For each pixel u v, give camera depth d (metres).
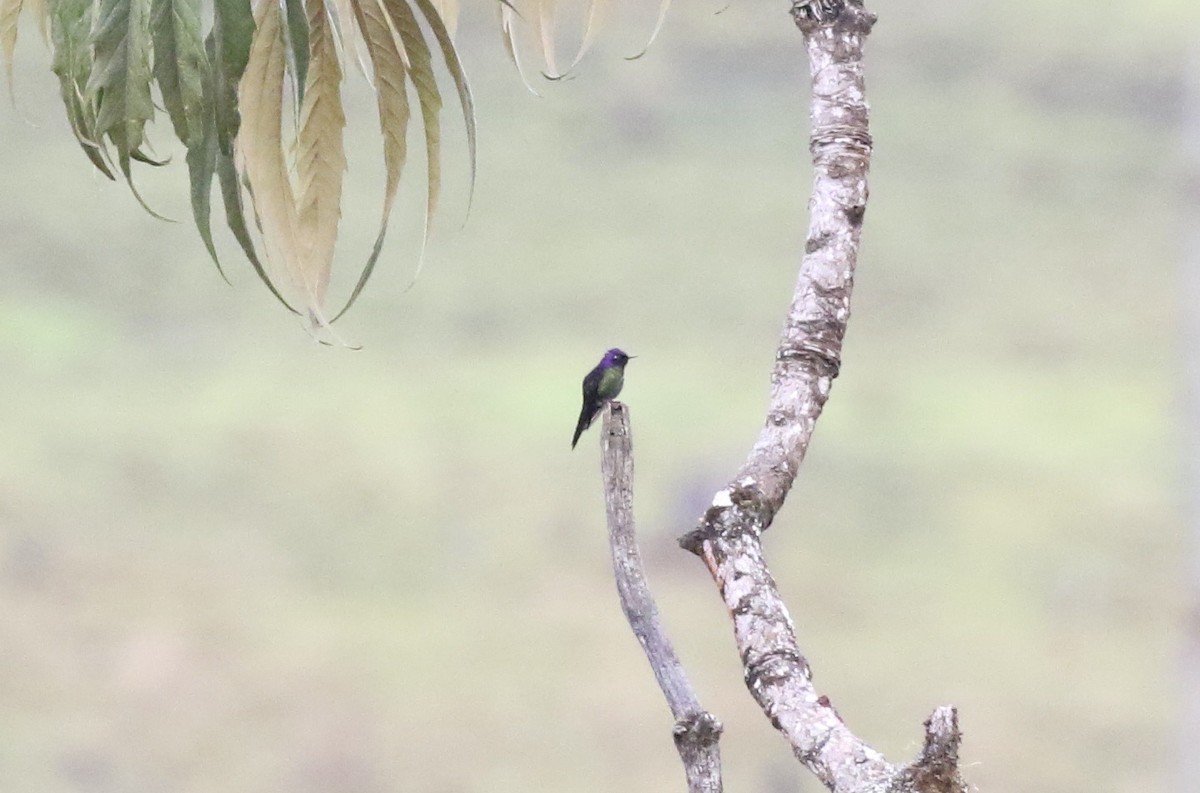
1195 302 45.91
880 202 53.81
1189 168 52.38
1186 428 37.66
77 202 48.19
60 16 2.82
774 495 2.71
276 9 2.98
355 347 3.02
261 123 3.00
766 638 2.54
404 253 45.72
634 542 2.60
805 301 2.92
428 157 2.91
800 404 2.83
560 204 52.44
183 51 2.74
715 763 2.45
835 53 3.07
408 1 2.88
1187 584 30.17
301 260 3.02
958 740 2.24
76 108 2.84
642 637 2.54
